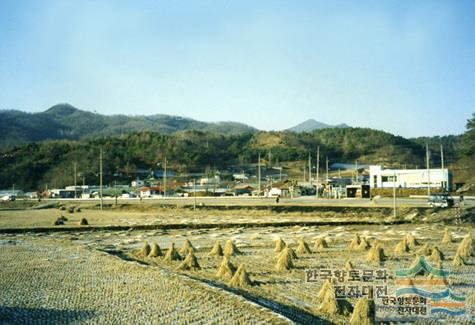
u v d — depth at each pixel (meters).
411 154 199.88
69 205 105.50
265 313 19.66
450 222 57.25
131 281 26.30
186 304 21.30
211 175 174.12
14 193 156.75
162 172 184.62
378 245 33.00
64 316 19.97
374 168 104.38
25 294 23.78
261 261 33.50
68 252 37.75
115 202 101.38
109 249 40.72
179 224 58.69
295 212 73.00
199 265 31.59
